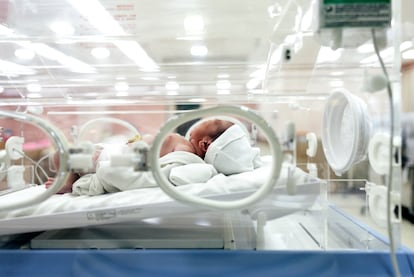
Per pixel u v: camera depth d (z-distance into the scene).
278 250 0.66
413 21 1.21
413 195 1.88
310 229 0.78
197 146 0.98
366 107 0.82
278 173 0.58
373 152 0.77
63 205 0.70
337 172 1.00
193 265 0.63
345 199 0.96
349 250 0.67
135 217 0.67
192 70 1.34
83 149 0.60
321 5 0.60
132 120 0.98
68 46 1.22
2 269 0.64
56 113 1.06
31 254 0.65
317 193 0.73
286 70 0.98
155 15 1.22
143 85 1.35
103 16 1.22
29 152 0.92
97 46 1.24
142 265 0.64
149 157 0.58
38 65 1.25
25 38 1.13
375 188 0.79
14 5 1.19
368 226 0.84
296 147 0.71
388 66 0.66
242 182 0.70
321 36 0.66
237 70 1.33
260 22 1.16
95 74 1.33
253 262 0.63
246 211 0.68
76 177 0.80
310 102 1.00
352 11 0.59
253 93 1.18
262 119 0.58
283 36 0.99
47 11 1.22
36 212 0.69
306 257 0.63
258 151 0.89
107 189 0.78
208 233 0.72
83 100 1.20
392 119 0.65
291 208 0.69
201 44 1.27
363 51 0.74
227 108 0.58
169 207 0.67
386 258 0.63
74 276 0.64
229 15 1.18
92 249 0.68
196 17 1.21
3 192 0.90
